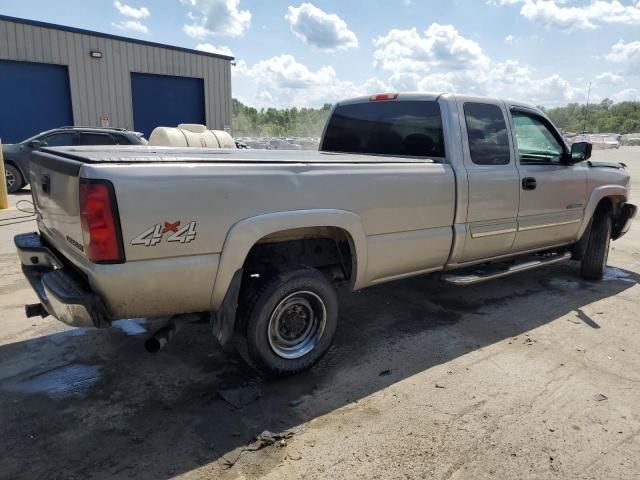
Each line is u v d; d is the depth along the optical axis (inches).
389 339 165.9
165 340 120.3
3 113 668.1
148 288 109.3
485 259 185.5
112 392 129.6
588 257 234.1
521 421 119.7
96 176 101.3
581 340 168.2
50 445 107.5
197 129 497.0
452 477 100.0
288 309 135.0
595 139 2383.1
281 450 107.4
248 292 129.9
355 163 139.8
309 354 139.2
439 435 113.6
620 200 239.6
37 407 121.9
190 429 114.3
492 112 180.1
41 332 165.3
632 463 105.7
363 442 110.5
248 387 132.9
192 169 111.6
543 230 200.1
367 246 144.6
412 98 178.2
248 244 120.0
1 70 657.6
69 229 117.3
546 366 148.7
